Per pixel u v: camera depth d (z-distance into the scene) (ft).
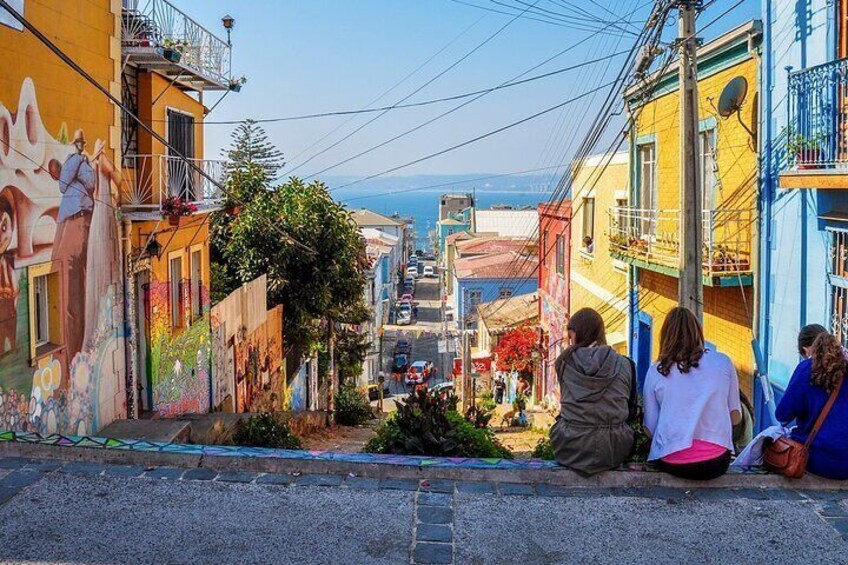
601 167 66.23
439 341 198.90
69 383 32.99
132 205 39.42
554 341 82.84
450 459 19.29
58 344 32.09
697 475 17.79
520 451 51.13
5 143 27.96
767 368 37.01
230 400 58.13
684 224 32.91
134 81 43.50
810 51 33.40
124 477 18.16
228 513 16.49
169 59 41.78
